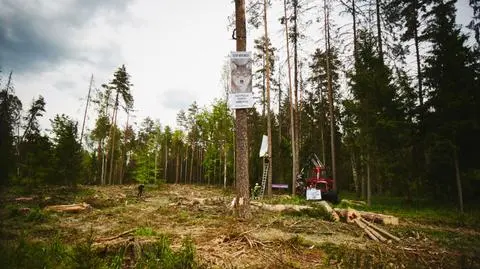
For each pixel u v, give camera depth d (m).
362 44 18.31
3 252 4.79
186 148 62.06
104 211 13.00
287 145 30.39
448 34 16.50
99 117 39.78
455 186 17.28
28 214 10.86
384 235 8.72
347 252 6.48
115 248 5.71
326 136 30.36
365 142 16.17
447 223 11.81
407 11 19.36
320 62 27.97
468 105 15.41
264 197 20.41
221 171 48.91
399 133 15.84
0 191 15.93
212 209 13.20
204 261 5.32
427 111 17.28
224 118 37.72
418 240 8.51
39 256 4.93
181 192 29.14
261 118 36.81
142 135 62.34
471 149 16.42
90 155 49.34
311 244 7.00
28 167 23.23
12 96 23.83
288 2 21.33
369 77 16.64
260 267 5.23
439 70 16.39
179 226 9.09
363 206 16.20
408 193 17.58
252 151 33.44
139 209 13.97
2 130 15.80
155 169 49.19
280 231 8.39
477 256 6.75
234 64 9.91
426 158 18.52
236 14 10.23
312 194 17.28
